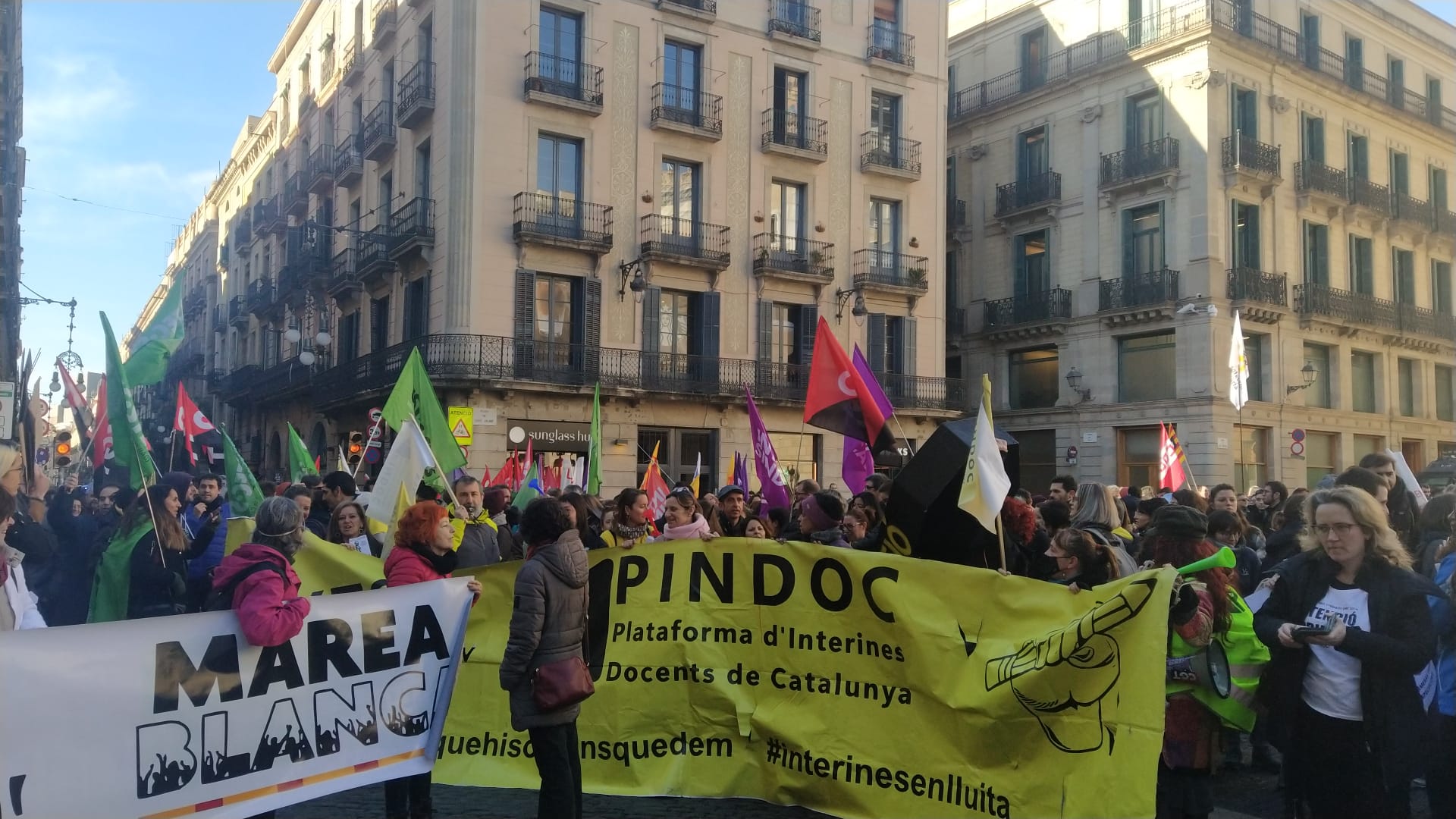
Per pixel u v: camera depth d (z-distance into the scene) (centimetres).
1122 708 461
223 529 850
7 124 2816
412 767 519
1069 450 3089
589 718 605
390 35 2794
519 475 1633
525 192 2384
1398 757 405
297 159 3791
